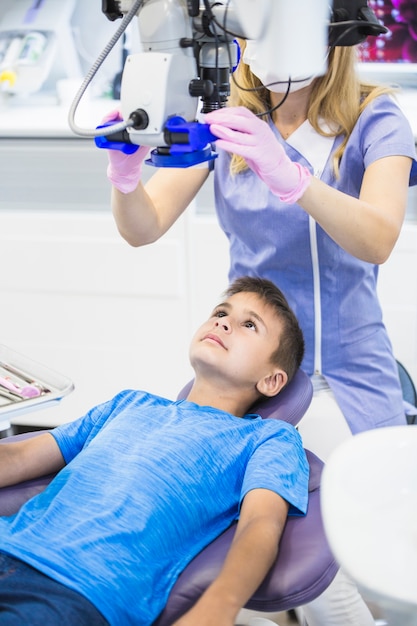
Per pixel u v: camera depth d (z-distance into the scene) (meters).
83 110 2.61
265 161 1.20
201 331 1.55
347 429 1.59
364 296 1.62
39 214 2.46
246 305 1.54
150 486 1.28
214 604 1.08
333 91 1.51
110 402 1.52
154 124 1.08
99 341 2.55
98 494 1.29
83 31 2.76
